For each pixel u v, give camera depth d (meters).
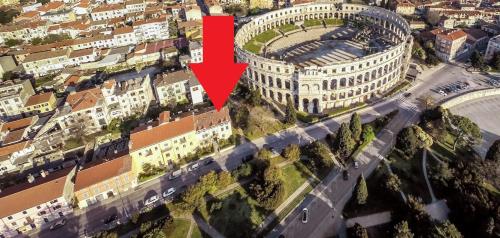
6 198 118.56
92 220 120.94
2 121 172.88
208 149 147.00
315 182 128.38
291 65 165.00
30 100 180.12
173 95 178.75
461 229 106.12
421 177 127.38
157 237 104.00
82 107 159.75
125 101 170.50
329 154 140.62
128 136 158.88
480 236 100.06
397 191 116.19
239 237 110.19
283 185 121.94
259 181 126.50
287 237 109.44
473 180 118.25
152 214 119.62
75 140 158.12
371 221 112.12
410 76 195.25
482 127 157.00
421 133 139.00
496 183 122.25
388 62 173.62
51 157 149.00
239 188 127.19
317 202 120.62
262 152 134.12
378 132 152.88
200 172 137.00
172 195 127.56
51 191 121.19
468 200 107.88
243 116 163.12
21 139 154.00
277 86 176.38
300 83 165.00
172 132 139.88
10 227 117.19
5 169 145.00
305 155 139.50
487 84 184.88
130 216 119.94
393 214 111.00
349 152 135.88
